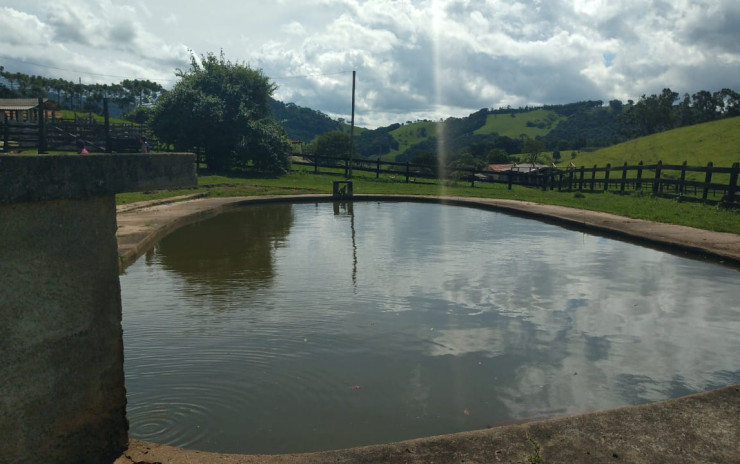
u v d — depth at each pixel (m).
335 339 4.68
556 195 21.20
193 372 3.96
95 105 93.75
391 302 5.88
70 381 2.17
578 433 2.72
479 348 4.49
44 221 2.02
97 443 2.32
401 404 3.48
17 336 1.96
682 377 3.93
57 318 2.10
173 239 10.19
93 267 2.23
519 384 3.78
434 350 4.44
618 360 4.24
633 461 2.46
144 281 6.81
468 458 2.49
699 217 12.43
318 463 2.46
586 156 49.00
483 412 3.38
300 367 4.07
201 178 24.12
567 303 5.86
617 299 6.02
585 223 11.64
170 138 27.88
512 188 27.33
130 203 15.05
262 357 4.27
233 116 27.80
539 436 2.70
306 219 13.61
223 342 4.60
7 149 25.03
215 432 3.12
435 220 13.56
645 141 46.97
